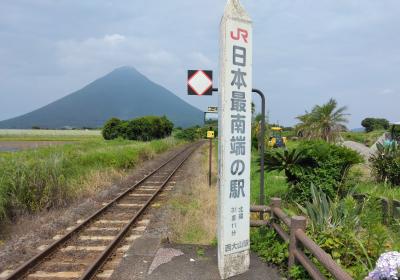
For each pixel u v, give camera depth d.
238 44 4.99
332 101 24.36
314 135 23.83
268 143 27.53
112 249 6.57
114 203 10.81
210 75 6.69
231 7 4.93
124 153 20.12
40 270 5.73
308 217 6.25
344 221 5.63
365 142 33.50
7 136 62.94
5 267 5.93
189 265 5.51
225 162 4.95
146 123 50.00
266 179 14.36
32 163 10.51
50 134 72.50
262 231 6.21
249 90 5.14
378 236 5.13
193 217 8.92
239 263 5.13
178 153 35.25
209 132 14.24
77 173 13.78
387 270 2.81
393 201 7.38
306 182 8.82
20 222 8.61
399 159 10.74
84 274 5.20
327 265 3.60
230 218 5.03
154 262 5.65
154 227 8.17
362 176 12.04
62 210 9.74
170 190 13.62
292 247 4.84
